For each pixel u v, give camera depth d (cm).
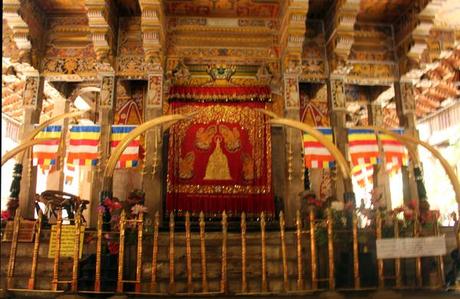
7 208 1080
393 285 845
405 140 1090
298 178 1297
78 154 1305
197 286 888
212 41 1458
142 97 1555
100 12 1274
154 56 1313
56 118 1044
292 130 1335
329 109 1434
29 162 1334
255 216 1302
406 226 893
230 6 1415
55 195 1228
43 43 1437
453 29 1491
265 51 1461
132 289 852
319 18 1510
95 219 1284
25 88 1391
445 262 883
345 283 850
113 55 1397
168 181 1309
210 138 1359
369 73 1493
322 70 1470
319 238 870
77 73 1421
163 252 905
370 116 1691
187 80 1438
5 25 1352
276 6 1428
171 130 1352
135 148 1295
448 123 1917
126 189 1459
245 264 848
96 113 1750
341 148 1370
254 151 1354
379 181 1502
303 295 804
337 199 1241
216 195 1316
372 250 862
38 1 1382
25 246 923
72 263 882
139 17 1461
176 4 1399
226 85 1455
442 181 1955
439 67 1633
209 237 942
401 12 1469
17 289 802
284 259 835
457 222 967
